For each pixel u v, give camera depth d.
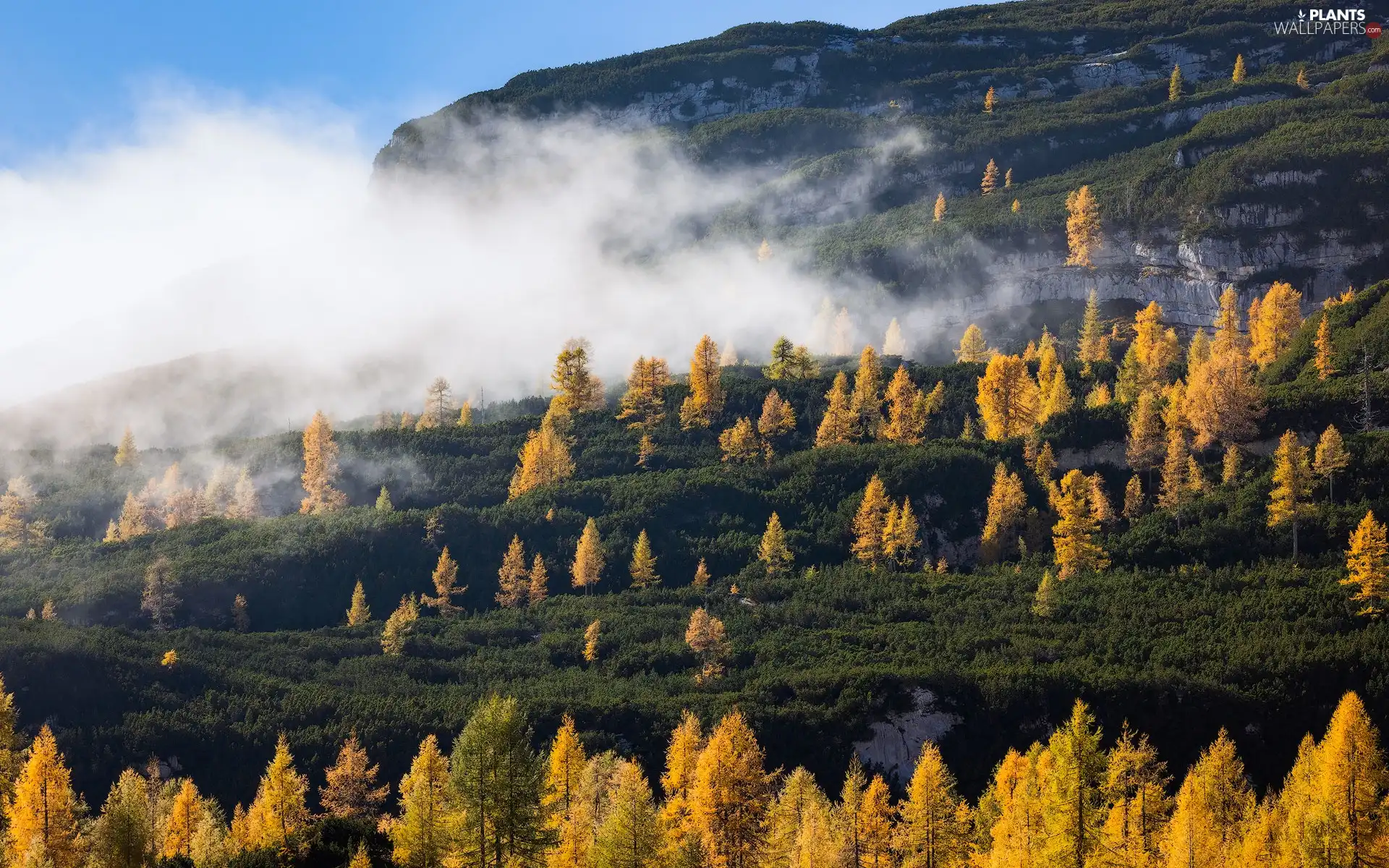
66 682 121.75
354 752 106.44
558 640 136.88
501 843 69.81
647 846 77.31
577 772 95.44
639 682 123.94
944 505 159.25
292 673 130.88
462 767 70.81
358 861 74.75
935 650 123.31
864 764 108.75
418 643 138.12
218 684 125.69
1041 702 110.19
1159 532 140.38
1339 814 80.75
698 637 127.56
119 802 85.31
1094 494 150.25
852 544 155.25
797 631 132.12
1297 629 115.19
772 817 90.12
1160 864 82.62
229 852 84.69
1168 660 114.12
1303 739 103.38
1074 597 130.38
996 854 84.56
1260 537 134.50
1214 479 148.62
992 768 107.50
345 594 156.38
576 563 153.75
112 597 152.38
